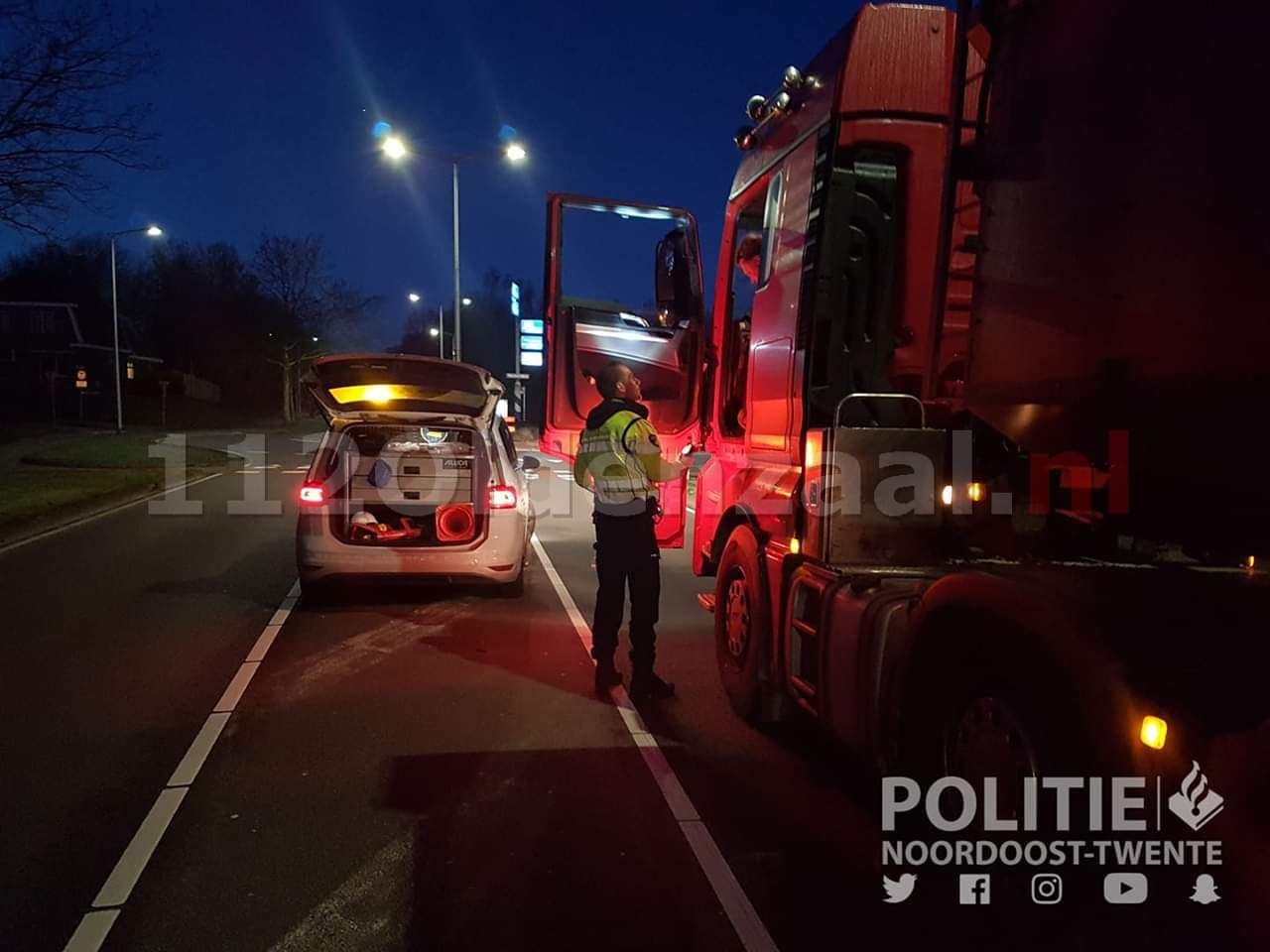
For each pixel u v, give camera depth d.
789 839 3.80
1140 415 2.57
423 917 3.22
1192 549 2.61
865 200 4.41
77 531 12.91
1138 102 2.56
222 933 3.12
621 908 3.27
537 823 3.94
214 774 4.44
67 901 3.32
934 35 4.38
